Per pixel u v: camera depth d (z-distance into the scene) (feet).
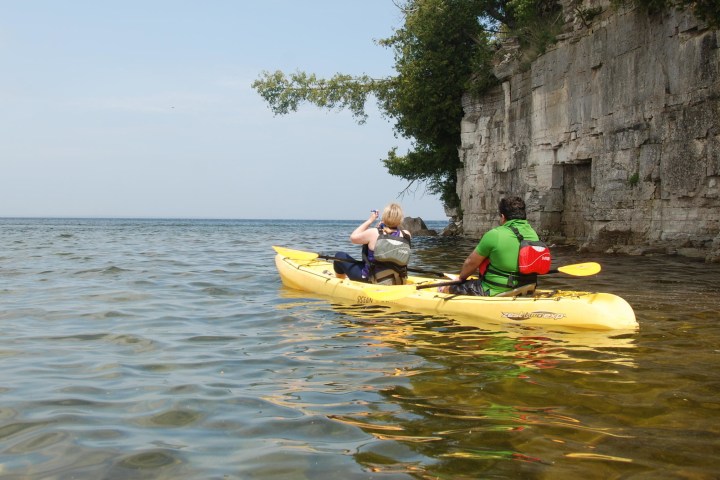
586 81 64.80
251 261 50.75
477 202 98.37
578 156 66.54
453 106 101.50
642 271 38.83
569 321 20.80
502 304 22.22
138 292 30.63
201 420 11.93
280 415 12.12
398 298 24.21
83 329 21.24
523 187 82.48
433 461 9.81
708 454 9.90
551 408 12.28
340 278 30.37
